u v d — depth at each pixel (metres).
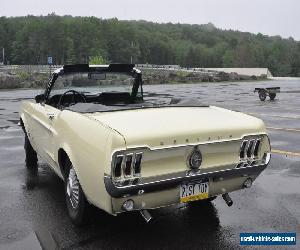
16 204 5.16
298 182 6.23
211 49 183.25
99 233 4.32
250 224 4.59
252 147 4.29
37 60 142.00
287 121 13.42
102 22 157.50
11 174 6.56
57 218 4.71
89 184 3.92
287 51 159.62
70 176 4.53
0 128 11.50
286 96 27.09
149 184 3.66
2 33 148.75
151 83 44.88
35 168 6.94
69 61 136.00
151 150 3.66
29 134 6.44
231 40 190.12
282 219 4.73
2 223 4.56
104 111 4.45
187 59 172.50
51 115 4.97
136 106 4.86
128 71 5.95
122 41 152.62
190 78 49.44
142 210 3.90
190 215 4.83
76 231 4.37
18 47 143.25
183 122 4.07
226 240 4.18
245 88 35.91
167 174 3.76
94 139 3.81
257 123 4.37
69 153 4.29
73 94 5.85
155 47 170.50
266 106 19.12
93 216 4.37
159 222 4.62
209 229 4.44
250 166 4.23
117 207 3.71
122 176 3.60
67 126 4.43
